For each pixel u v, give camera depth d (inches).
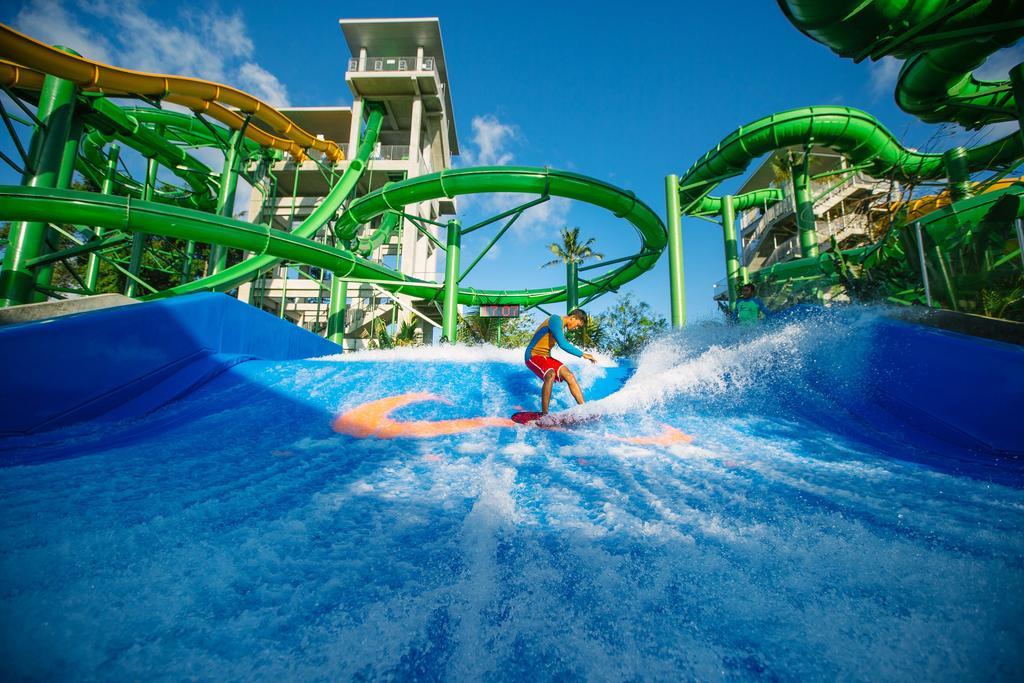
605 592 59.1
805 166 720.3
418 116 1197.1
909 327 186.4
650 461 125.0
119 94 567.5
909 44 336.2
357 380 227.1
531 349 193.3
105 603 55.0
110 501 88.8
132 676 42.9
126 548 69.1
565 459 127.2
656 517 84.1
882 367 184.4
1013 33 313.4
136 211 469.1
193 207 1016.2
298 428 160.2
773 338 238.7
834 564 65.4
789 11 337.7
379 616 53.9
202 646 47.9
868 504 90.7
